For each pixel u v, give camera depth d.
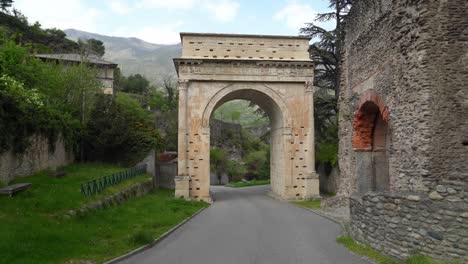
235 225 17.97
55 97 30.38
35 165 21.75
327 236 14.20
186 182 31.89
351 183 18.73
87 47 61.34
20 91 20.39
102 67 55.62
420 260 8.53
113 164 35.06
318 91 43.19
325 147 37.62
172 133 58.75
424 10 11.00
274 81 33.53
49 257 9.84
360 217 11.74
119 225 15.39
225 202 31.55
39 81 27.80
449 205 8.41
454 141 10.67
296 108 33.88
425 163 10.74
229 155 72.12
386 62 13.93
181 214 20.98
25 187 16.14
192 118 32.97
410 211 9.20
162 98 76.69
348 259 10.38
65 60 43.88
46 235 11.16
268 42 34.19
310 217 20.20
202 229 16.83
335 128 36.69
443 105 10.78
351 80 18.42
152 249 12.44
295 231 15.72
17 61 25.97
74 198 16.09
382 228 10.28
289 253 11.53
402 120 12.29
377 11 14.84
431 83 10.84
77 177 22.67
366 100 16.08
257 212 23.39
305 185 33.00
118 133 33.47
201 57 33.22
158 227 16.50
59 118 26.27
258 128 92.50
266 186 52.22
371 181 17.38
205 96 33.22
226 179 65.06
